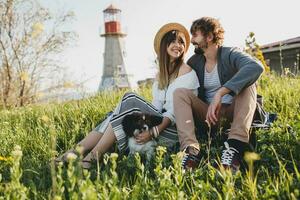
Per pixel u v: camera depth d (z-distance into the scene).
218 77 3.78
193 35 3.77
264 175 2.84
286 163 2.87
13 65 13.05
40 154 4.09
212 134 3.90
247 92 3.38
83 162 3.52
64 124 5.42
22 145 4.57
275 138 3.56
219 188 2.63
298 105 4.70
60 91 5.71
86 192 2.01
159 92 4.19
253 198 2.36
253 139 3.65
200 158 3.55
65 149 4.36
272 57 15.74
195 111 3.70
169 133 3.82
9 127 5.70
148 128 3.69
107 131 3.74
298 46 14.41
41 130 4.96
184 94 3.55
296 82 6.16
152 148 3.68
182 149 3.40
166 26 4.08
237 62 3.55
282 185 2.44
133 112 3.78
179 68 4.01
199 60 3.97
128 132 3.71
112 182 2.42
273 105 4.81
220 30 3.71
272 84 6.25
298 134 3.50
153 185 2.58
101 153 3.69
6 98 12.46
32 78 12.71
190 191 2.59
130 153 3.62
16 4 13.80
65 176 3.10
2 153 4.37
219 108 3.36
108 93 7.66
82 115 5.39
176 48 3.98
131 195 2.54
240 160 3.24
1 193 2.57
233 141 3.25
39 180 3.14
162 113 4.02
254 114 3.65
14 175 2.28
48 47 13.70
